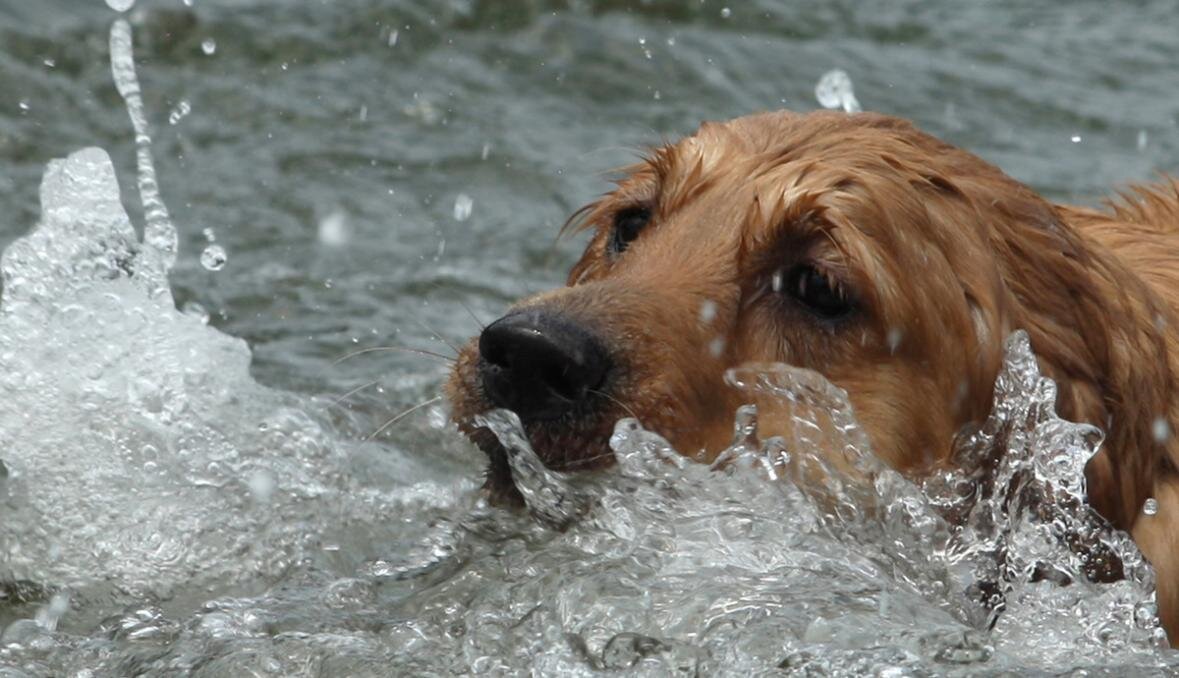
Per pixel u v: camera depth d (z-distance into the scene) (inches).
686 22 844.0
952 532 369.4
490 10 821.2
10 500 402.3
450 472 467.8
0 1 756.6
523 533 368.5
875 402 363.3
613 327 351.9
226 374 464.8
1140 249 450.3
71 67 726.5
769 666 308.5
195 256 609.6
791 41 841.5
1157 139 751.1
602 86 773.3
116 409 430.6
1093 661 335.3
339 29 792.9
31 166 650.8
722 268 370.6
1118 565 367.9
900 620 327.6
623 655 315.6
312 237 633.6
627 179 444.1
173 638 343.0
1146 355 381.7
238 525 405.7
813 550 352.5
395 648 328.5
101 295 462.3
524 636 329.4
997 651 322.7
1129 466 374.6
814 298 367.6
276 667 320.5
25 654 337.1
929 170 377.4
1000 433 370.9
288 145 700.7
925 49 856.3
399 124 725.9
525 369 343.3
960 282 368.8
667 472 350.6
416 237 639.8
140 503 406.3
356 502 430.9
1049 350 370.0
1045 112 780.0
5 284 452.8
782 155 386.3
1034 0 949.8
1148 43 884.6
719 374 362.0
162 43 760.3
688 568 347.9
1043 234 382.9
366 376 527.8
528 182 686.5
